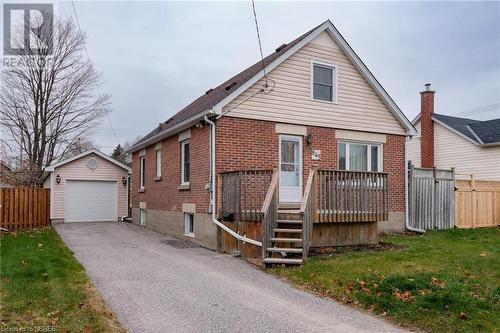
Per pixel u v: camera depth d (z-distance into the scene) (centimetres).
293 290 734
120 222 2223
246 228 1052
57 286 702
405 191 1555
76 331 506
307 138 1352
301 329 545
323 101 1395
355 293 689
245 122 1241
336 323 569
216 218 1171
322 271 830
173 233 1510
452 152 2420
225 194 1141
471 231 1518
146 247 1221
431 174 1628
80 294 665
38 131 2670
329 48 1418
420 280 717
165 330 535
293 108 1330
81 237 1465
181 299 669
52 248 1130
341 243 1130
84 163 2270
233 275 843
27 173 2653
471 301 609
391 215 1509
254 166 1245
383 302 630
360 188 1131
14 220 1830
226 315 595
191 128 1359
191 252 1130
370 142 1495
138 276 820
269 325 558
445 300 614
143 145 1884
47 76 2672
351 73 1462
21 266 848
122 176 2367
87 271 855
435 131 2527
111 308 616
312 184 1045
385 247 1131
